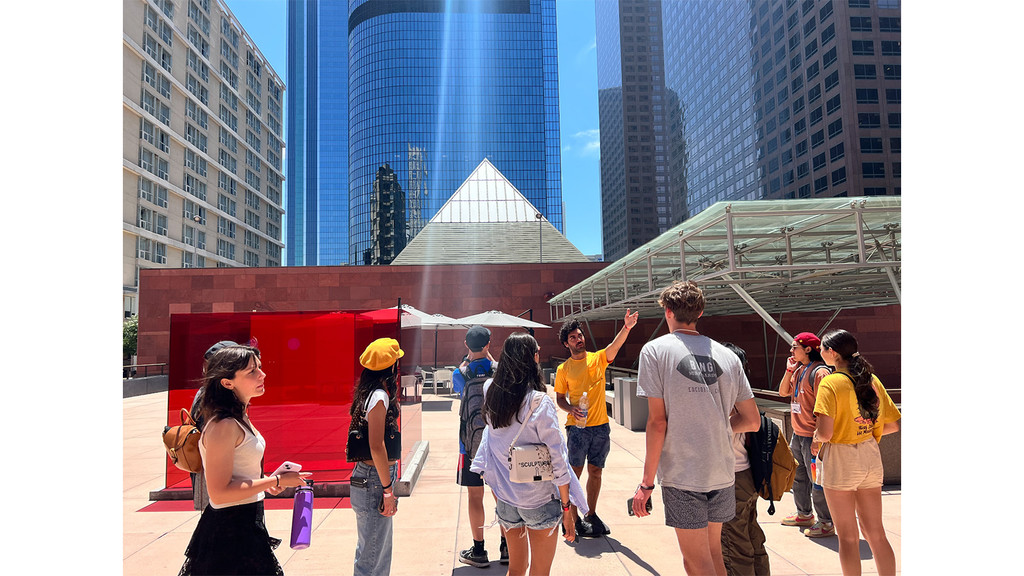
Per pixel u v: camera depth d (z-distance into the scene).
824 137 72.19
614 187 133.88
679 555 4.38
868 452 3.44
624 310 16.16
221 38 76.44
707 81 105.56
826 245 9.02
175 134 62.22
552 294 23.58
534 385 3.09
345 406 10.52
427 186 104.75
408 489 6.27
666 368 3.07
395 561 4.40
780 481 3.36
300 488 2.90
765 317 6.65
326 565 4.34
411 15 103.81
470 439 4.25
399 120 104.19
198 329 7.25
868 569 4.09
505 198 28.94
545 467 2.97
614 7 134.00
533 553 3.03
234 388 2.72
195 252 66.56
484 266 23.73
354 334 10.59
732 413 3.35
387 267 23.70
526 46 102.75
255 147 88.50
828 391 3.47
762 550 3.44
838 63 69.50
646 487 3.02
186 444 2.76
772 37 83.75
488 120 102.19
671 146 123.44
